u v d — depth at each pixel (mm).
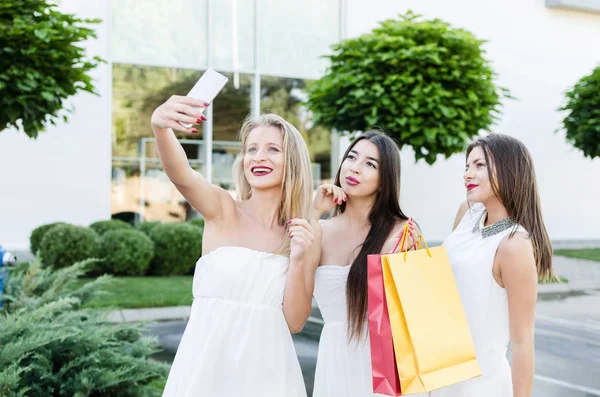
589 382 4559
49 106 4461
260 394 1769
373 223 2143
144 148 9688
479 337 1895
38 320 2951
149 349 3336
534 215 1917
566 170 12555
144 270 8445
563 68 12453
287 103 10664
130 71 9602
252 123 2049
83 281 7391
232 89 10297
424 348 1682
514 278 1826
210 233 1932
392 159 2160
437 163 11289
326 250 2201
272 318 1831
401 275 1718
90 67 4625
